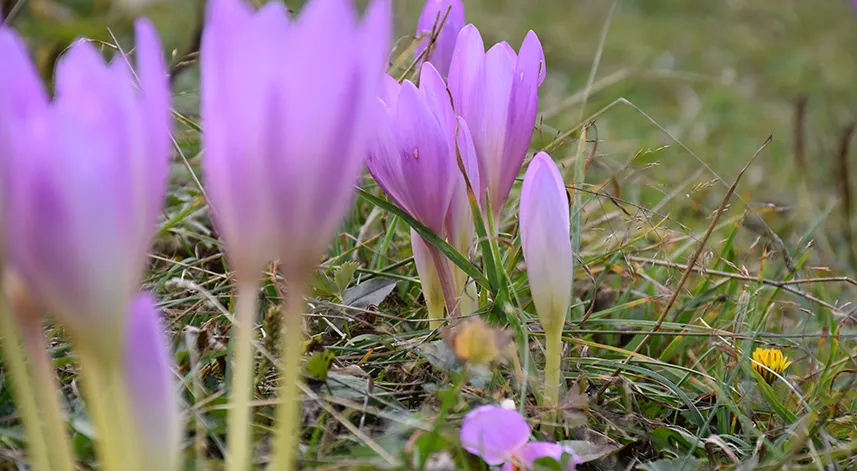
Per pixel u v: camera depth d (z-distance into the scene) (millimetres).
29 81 570
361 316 743
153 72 572
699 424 708
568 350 732
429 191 683
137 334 578
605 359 742
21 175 559
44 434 655
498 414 646
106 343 568
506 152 699
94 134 557
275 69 569
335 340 736
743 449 698
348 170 579
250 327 587
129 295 569
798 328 820
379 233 833
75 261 560
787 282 766
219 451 666
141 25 571
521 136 698
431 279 715
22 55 570
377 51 575
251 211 576
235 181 574
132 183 565
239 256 581
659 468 678
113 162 559
